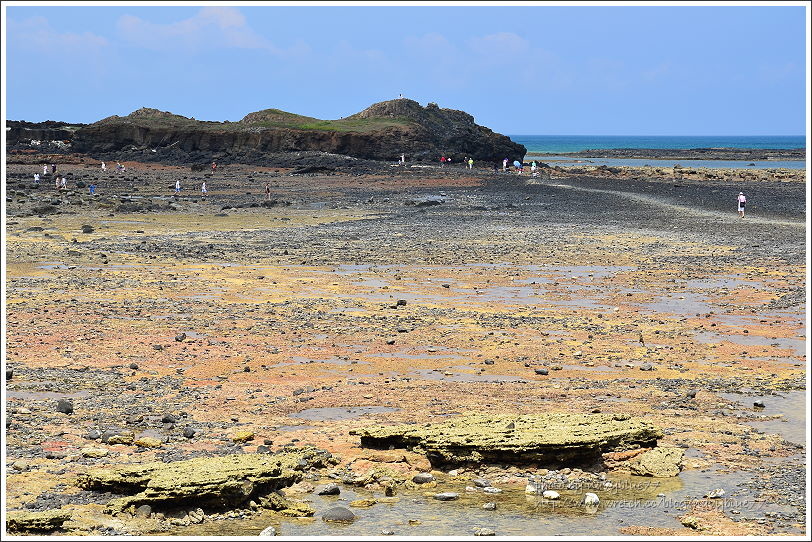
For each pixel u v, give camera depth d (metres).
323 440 26.88
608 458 25.33
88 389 32.47
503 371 35.62
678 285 56.72
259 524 21.16
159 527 20.73
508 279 59.16
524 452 24.62
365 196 127.75
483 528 20.75
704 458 25.75
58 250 70.56
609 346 40.03
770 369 36.25
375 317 46.09
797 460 25.66
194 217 100.38
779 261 67.62
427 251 73.44
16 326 42.53
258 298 51.56
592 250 74.44
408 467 24.84
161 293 52.69
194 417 29.27
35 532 20.33
